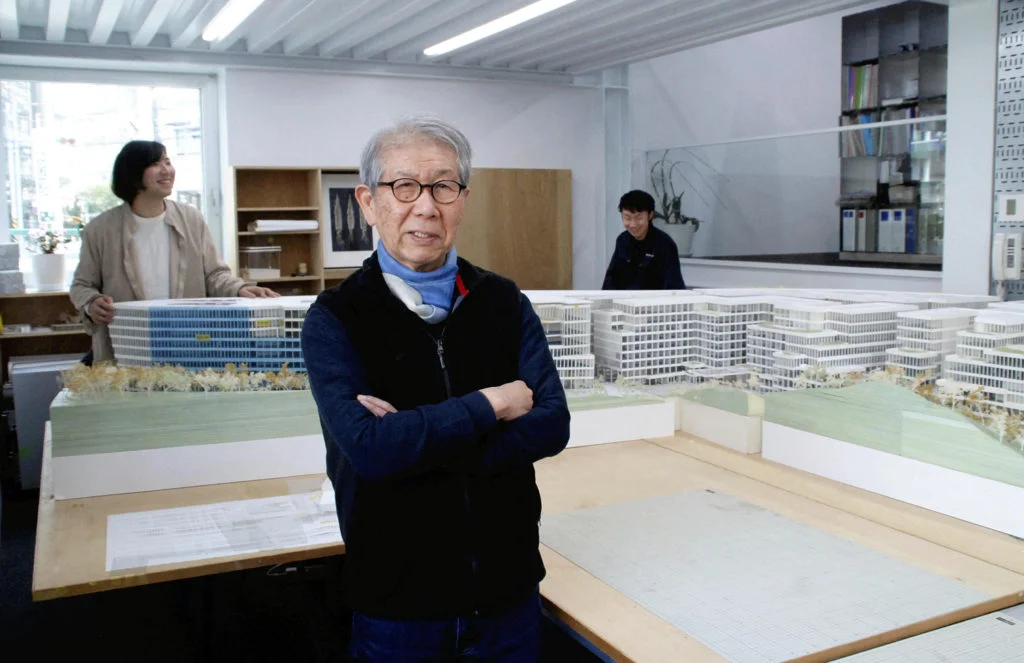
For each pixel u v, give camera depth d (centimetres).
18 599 332
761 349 258
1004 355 201
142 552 175
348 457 135
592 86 703
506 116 673
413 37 573
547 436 145
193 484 219
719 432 259
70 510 202
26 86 554
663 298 279
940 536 184
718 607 151
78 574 165
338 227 602
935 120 504
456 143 145
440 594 138
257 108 584
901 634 143
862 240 556
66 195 572
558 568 169
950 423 195
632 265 479
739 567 168
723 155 662
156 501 208
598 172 718
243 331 229
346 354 143
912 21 650
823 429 225
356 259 606
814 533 186
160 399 215
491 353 151
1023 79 422
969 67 445
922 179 512
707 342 270
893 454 208
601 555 175
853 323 238
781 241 618
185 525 190
